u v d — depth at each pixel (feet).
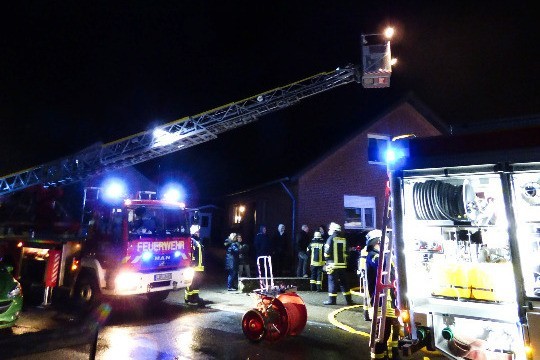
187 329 21.45
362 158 49.98
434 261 14.33
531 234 12.41
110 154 35.04
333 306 27.66
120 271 23.07
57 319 23.22
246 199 57.57
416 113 55.83
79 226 27.14
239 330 21.34
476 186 13.96
